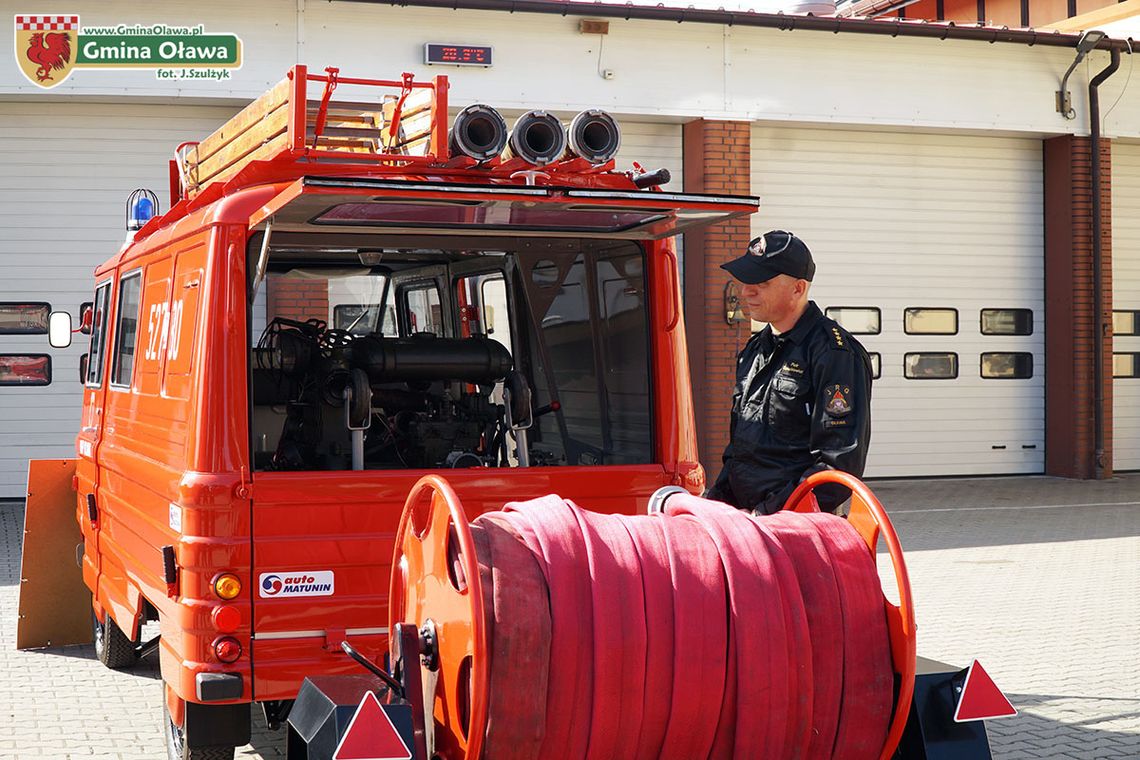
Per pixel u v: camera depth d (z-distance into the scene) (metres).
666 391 4.79
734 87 13.91
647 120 13.98
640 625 2.94
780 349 4.30
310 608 4.17
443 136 4.13
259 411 5.02
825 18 13.91
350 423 4.61
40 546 7.57
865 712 3.14
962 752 3.14
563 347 5.27
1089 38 15.08
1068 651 7.41
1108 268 16.09
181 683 4.17
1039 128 15.41
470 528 2.98
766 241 4.18
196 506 4.10
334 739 2.87
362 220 4.27
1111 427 16.23
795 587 3.08
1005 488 15.27
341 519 4.22
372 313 6.21
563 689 2.91
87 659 7.34
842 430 4.07
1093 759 5.47
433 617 3.17
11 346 13.12
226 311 4.21
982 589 9.28
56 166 13.02
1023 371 16.44
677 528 3.11
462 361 5.07
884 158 15.63
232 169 4.96
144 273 5.60
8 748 5.60
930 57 14.76
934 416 16.11
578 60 13.29
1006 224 16.25
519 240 4.95
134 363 5.66
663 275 4.82
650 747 3.00
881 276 15.73
